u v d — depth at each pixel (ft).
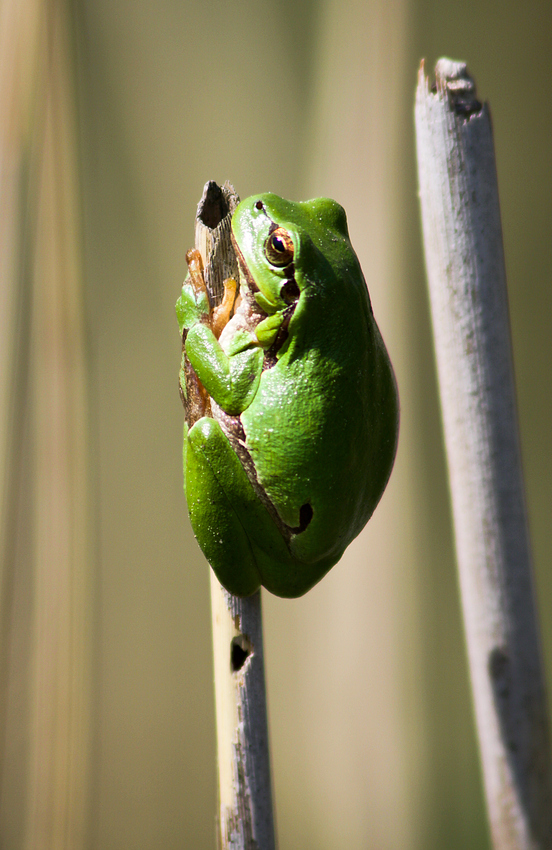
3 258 1.34
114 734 1.93
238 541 1.20
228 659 1.20
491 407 1.22
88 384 1.49
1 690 1.35
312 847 1.82
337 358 1.20
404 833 1.74
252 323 1.22
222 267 1.23
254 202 1.23
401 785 1.76
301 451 1.19
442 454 2.01
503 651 1.22
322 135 1.96
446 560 1.96
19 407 1.35
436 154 1.22
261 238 1.21
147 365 2.06
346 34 1.92
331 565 1.21
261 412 1.20
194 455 1.20
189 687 2.00
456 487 1.23
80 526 1.42
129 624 1.98
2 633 1.35
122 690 1.95
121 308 2.05
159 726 1.97
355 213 1.88
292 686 1.91
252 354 1.21
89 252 1.99
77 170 1.56
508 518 1.22
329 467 1.19
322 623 1.86
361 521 1.21
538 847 1.22
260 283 1.21
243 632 1.20
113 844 1.86
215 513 1.20
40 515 1.41
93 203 2.00
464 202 1.22
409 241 1.92
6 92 1.34
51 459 1.42
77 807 1.39
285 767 1.89
